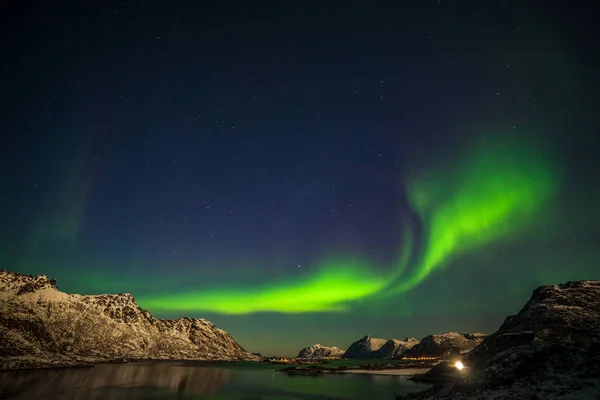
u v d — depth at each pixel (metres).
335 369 123.06
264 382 78.88
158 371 106.25
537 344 38.41
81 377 79.75
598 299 60.81
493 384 32.84
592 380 26.94
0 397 50.31
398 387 66.19
